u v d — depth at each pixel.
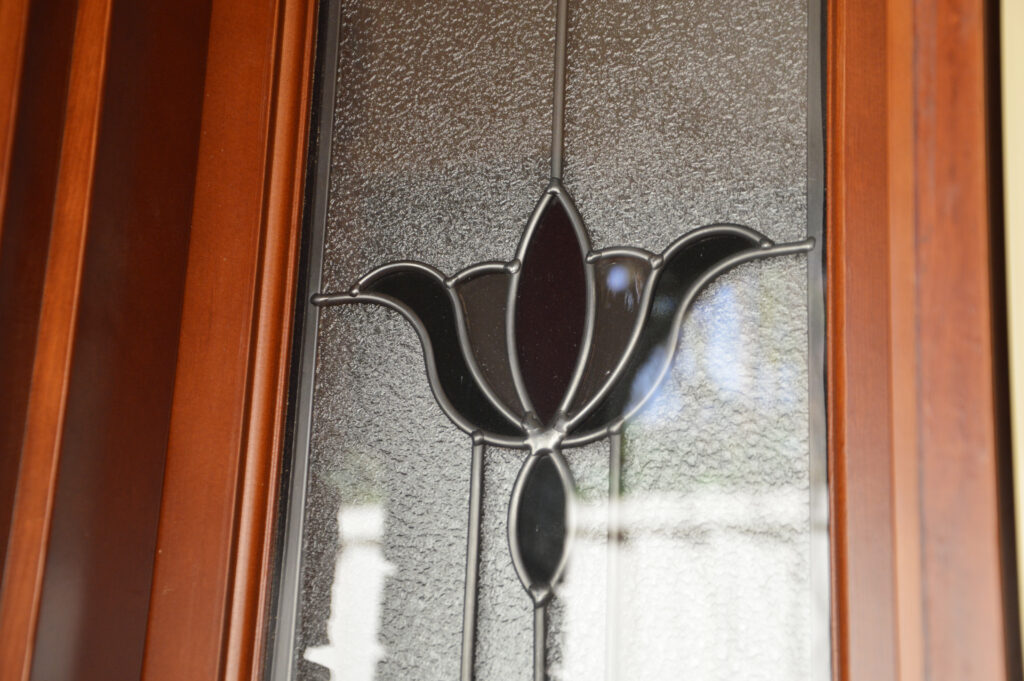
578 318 0.90
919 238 0.75
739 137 0.90
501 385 0.91
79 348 0.89
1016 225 0.72
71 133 0.92
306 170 1.01
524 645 0.85
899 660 0.71
